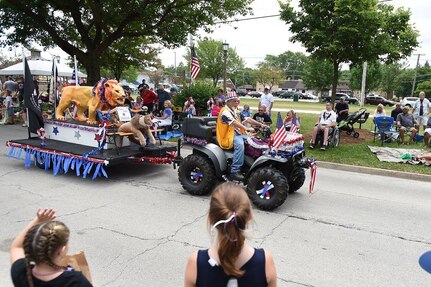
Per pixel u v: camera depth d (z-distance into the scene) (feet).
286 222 19.17
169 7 56.34
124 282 12.95
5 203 20.98
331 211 21.17
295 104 134.21
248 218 6.22
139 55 86.22
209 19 60.39
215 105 39.27
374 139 42.24
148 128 27.43
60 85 51.80
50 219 7.59
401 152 36.81
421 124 47.06
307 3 43.11
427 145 40.14
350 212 21.13
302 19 43.93
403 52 44.78
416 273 14.24
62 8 57.31
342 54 43.45
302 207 21.72
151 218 19.13
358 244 16.75
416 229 18.85
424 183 28.76
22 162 31.50
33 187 24.31
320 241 16.92
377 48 42.78
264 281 6.21
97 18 54.03
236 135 22.36
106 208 20.49
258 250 6.43
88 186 24.91
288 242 16.69
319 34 41.52
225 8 59.77
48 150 27.78
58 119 30.60
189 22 60.54
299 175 23.75
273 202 20.38
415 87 263.70
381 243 16.96
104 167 27.73
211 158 22.18
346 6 39.47
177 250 15.49
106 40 59.31
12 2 54.44
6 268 13.75
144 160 26.45
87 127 28.22
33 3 57.06
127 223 18.35
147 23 59.21
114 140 26.94
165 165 31.60
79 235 16.78
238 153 21.77
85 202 21.48
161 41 64.90
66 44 59.77
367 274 14.03
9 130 48.80
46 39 66.80
